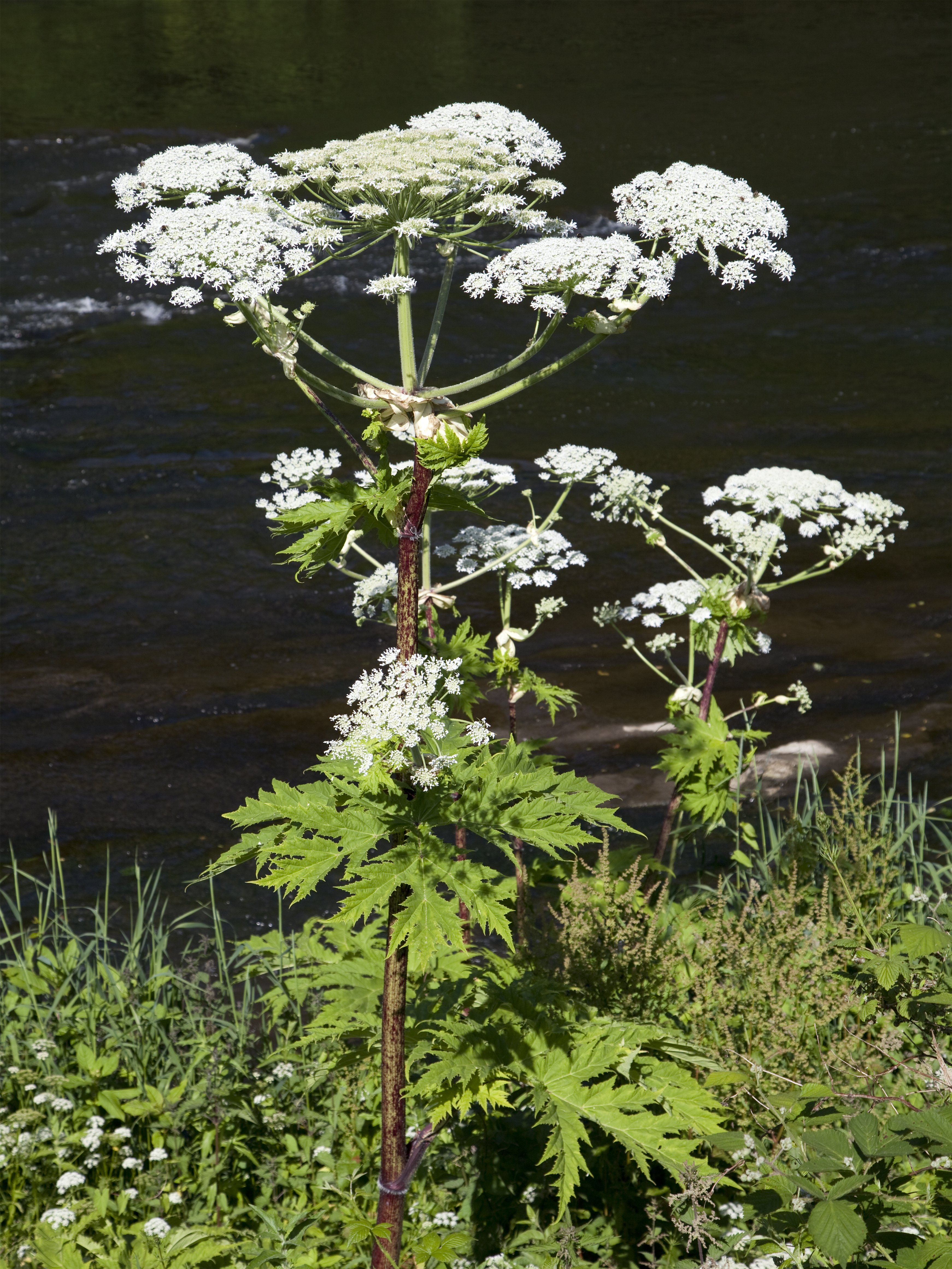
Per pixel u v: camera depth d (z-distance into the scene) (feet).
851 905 14.25
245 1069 13.73
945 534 36.70
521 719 26.16
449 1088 9.57
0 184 72.28
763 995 12.48
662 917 14.29
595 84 105.60
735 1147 9.14
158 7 150.71
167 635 31.01
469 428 9.57
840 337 57.21
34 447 43.29
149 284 10.75
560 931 12.72
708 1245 10.36
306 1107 12.99
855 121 92.17
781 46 123.54
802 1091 9.71
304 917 19.45
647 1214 11.23
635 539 36.81
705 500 15.34
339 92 99.04
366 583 13.64
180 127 83.61
